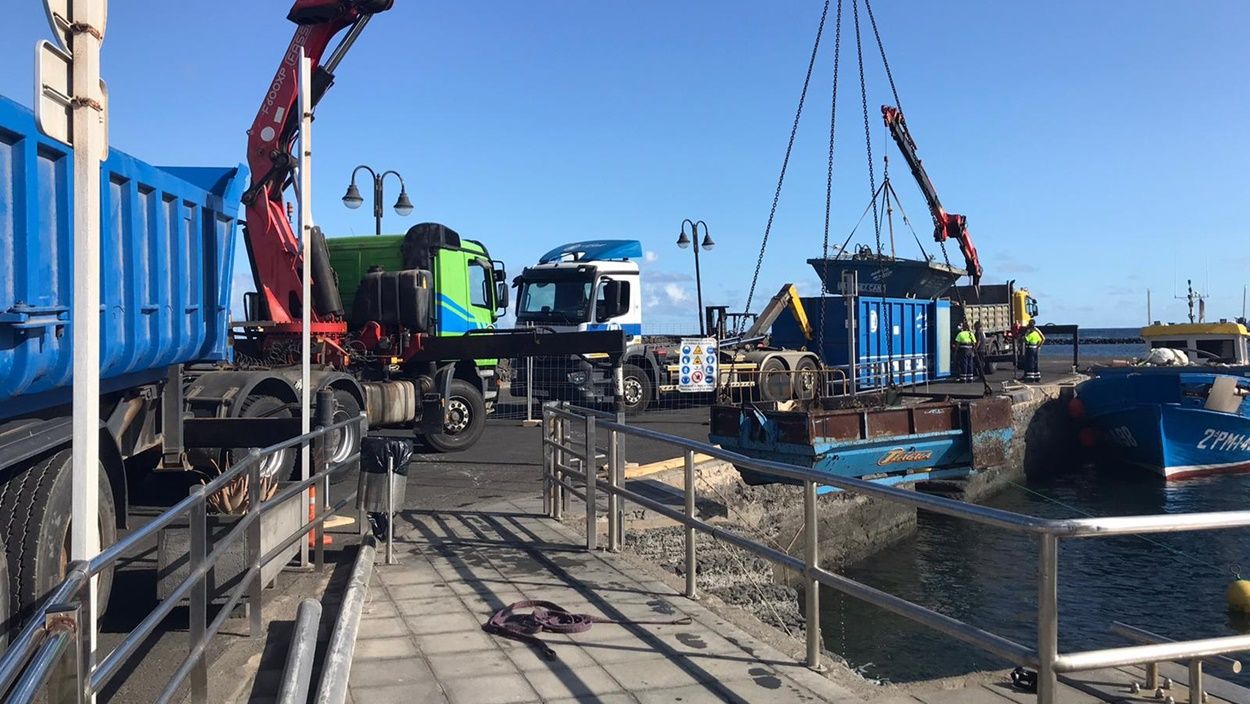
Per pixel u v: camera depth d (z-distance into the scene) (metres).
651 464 11.88
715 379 17.84
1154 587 10.09
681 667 4.63
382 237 13.36
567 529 8.03
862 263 27.48
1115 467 20.73
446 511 8.82
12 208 4.03
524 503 9.30
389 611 5.58
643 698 4.24
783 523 10.45
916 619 3.81
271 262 11.35
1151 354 24.33
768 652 4.86
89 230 3.08
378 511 6.78
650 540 8.05
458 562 6.81
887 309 25.69
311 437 5.96
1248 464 19.33
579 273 17.86
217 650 4.96
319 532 6.60
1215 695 4.63
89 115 3.08
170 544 5.19
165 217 6.09
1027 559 11.52
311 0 11.30
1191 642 3.38
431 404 12.87
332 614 5.59
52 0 2.94
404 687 4.36
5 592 4.20
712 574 7.72
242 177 7.61
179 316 6.28
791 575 10.02
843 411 10.87
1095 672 4.82
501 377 23.78
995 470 17.89
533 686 4.38
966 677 4.68
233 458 7.51
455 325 13.59
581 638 5.07
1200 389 18.66
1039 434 20.98
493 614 5.48
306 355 6.51
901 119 25.03
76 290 3.09
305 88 6.48
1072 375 29.61
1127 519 3.21
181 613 5.75
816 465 10.58
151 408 6.54
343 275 13.38
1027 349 28.08
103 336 5.09
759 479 11.27
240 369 8.78
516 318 18.41
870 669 7.47
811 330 24.45
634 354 18.64
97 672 2.75
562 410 8.23
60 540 4.52
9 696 1.90
